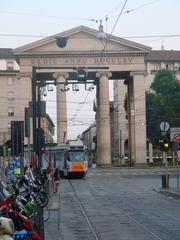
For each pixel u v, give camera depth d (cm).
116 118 12575
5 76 11625
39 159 2633
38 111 2742
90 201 2870
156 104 8512
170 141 3678
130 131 9025
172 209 2303
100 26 4009
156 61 11644
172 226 1694
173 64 11700
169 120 8444
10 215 934
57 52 8625
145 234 1519
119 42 8775
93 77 9250
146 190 3800
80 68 3341
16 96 11612
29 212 1200
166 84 8606
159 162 9712
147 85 11506
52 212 2239
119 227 1703
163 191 3444
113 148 13075
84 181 5356
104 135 8819
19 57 8650
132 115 8906
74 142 6100
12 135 2378
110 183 4888
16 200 1019
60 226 1761
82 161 5997
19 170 2905
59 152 6219
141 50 8800
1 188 1029
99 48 8719
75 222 1877
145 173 7056
